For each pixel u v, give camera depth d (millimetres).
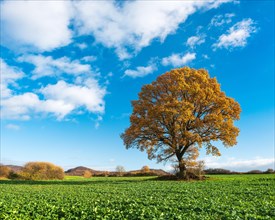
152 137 54312
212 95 53625
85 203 21750
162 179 56438
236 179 51188
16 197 26625
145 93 56219
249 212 17859
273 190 29984
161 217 16562
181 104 50531
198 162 54031
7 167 68312
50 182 55281
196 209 19125
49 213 18500
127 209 19531
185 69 55094
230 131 52188
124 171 97750
